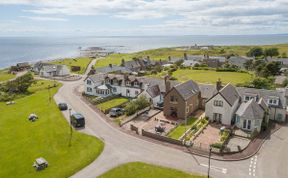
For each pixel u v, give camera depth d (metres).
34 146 46.19
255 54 198.75
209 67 139.25
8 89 92.62
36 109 68.50
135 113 62.12
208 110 58.03
